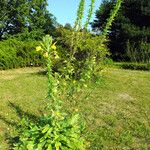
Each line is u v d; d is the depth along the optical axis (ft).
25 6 143.43
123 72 71.61
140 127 31.94
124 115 35.70
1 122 31.42
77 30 29.81
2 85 50.16
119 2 27.22
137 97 44.80
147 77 63.41
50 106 23.88
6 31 148.15
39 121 25.94
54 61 51.44
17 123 31.24
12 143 26.91
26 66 82.07
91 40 43.37
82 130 27.45
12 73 68.74
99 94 44.70
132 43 126.72
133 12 129.49
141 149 27.40
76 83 28.96
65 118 25.34
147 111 37.70
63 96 36.52
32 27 146.30
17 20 146.30
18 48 80.02
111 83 53.36
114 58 132.16
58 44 63.41
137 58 99.96
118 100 42.65
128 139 28.94
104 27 29.43
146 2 126.62
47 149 22.95
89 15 28.99
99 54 39.24
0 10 144.05
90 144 27.37
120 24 129.29
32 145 23.53
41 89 47.75
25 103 38.68
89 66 29.27
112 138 29.04
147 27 127.44
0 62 74.95
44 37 22.65
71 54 30.48
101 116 34.83
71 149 23.44
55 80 24.68
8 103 38.55
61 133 23.76
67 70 28.78
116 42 131.85
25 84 51.24
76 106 31.19
